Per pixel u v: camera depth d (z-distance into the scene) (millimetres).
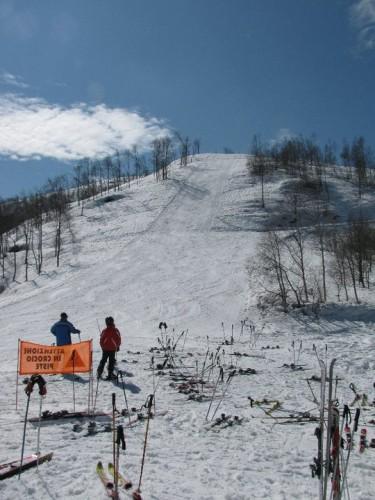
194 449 8734
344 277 46500
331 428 5402
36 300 45625
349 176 103688
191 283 48531
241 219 75938
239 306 42781
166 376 16156
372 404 12898
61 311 41594
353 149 114375
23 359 11078
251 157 118062
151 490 6730
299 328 37281
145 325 37156
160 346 25766
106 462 7762
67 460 7762
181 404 12320
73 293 46781
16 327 35562
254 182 97188
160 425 10234
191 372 17094
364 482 7469
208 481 7230
